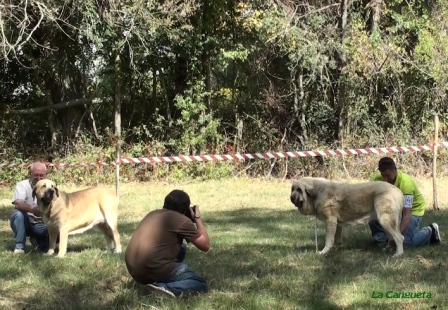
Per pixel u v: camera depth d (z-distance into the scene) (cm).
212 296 544
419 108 2048
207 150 2034
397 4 1998
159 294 536
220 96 2144
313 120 2053
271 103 2083
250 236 904
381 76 1978
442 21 1967
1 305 538
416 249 749
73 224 755
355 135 2012
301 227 990
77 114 2039
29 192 783
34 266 689
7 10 1521
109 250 802
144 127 2002
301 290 563
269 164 2055
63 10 1647
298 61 1962
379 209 709
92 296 562
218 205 1338
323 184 755
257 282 598
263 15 1908
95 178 1883
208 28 1977
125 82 2056
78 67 2042
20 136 1988
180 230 547
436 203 1165
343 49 1883
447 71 1919
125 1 1738
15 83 2086
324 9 1950
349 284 581
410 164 1950
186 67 2045
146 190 1667
